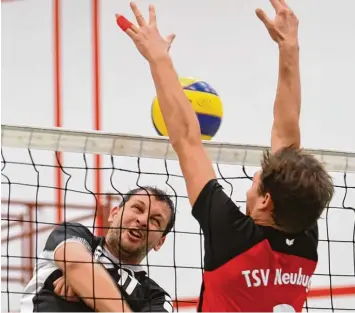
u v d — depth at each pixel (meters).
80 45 20.42
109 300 7.29
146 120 19.62
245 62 20.02
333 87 19.47
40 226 17.28
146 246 7.89
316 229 6.66
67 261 7.46
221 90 19.62
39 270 7.82
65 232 7.61
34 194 17.75
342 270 16.77
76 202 17.55
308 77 19.55
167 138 8.19
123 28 6.95
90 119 19.66
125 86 19.94
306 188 6.04
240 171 15.70
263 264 6.13
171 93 6.60
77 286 7.37
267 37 20.30
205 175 6.25
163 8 20.58
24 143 7.90
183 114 6.50
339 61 19.78
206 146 8.29
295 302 6.29
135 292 7.91
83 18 20.66
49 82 20.03
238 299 6.08
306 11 20.27
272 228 6.24
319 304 16.55
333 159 8.66
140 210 8.10
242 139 19.02
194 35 20.31
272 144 7.31
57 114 19.70
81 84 20.00
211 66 19.98
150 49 6.83
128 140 8.10
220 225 6.09
